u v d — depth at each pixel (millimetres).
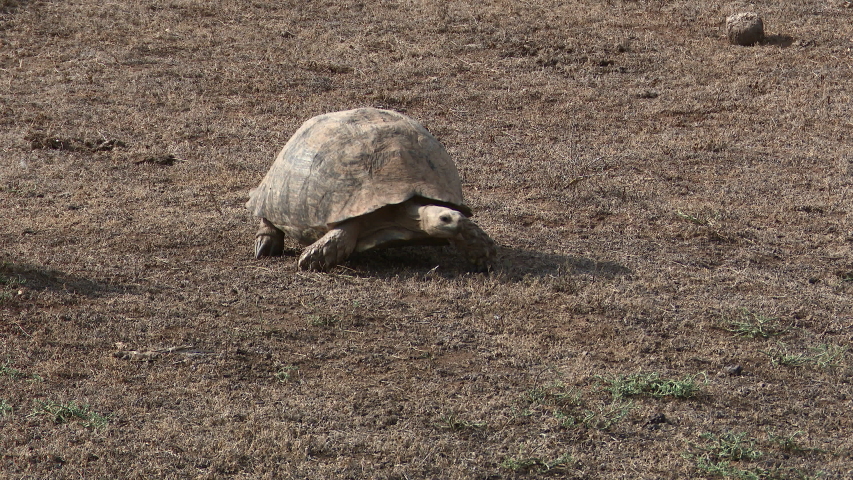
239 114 42969
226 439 16891
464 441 17156
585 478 16203
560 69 49906
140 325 21469
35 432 16938
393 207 24391
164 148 38219
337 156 24500
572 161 36906
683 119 42938
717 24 56094
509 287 24141
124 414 17656
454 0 59812
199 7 58281
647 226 30016
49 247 26891
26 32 53781
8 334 20781
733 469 16484
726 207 32031
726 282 25484
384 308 22797
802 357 20844
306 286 24062
